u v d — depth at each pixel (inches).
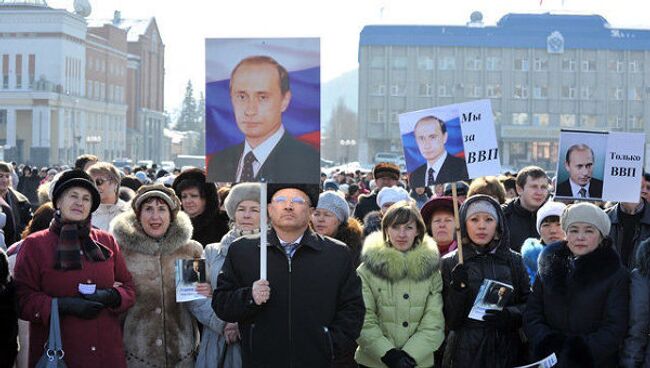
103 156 3501.5
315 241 232.8
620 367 253.4
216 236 332.8
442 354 277.1
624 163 316.5
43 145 3021.7
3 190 482.0
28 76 3070.9
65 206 247.8
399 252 264.2
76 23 3189.0
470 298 258.8
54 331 239.0
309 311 228.1
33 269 244.5
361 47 3262.8
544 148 3307.1
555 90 3275.1
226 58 235.6
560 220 279.7
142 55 3949.3
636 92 3280.0
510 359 259.6
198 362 270.7
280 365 227.1
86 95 3334.2
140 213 272.5
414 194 566.6
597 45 3257.9
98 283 247.4
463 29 3255.4
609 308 247.3
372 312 261.4
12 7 3070.9
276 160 234.1
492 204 265.3
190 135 5679.1
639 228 349.4
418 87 3262.8
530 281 274.7
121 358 252.2
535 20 3282.5
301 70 234.5
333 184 721.6
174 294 269.7
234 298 226.1
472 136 296.2
